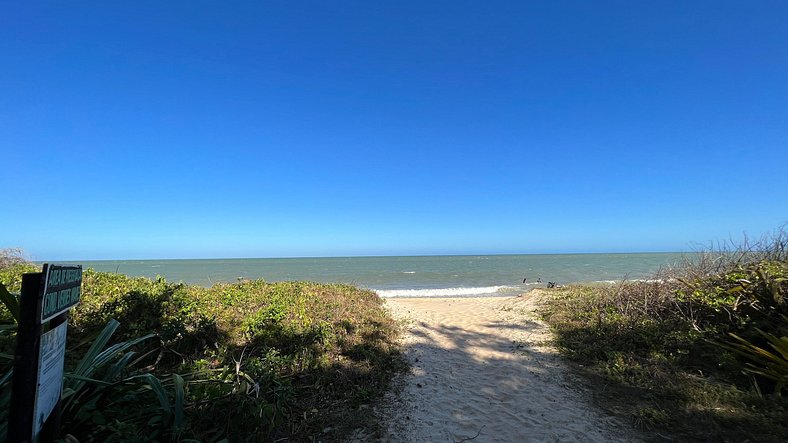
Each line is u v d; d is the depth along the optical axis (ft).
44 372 6.76
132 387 11.01
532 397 16.99
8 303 10.39
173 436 9.63
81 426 9.63
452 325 31.50
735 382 16.92
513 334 27.61
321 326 23.89
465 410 15.85
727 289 21.74
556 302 34.71
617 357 19.99
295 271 141.49
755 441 12.59
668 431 13.70
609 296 29.91
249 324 22.24
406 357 22.24
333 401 15.88
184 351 18.71
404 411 15.60
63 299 7.62
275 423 12.37
